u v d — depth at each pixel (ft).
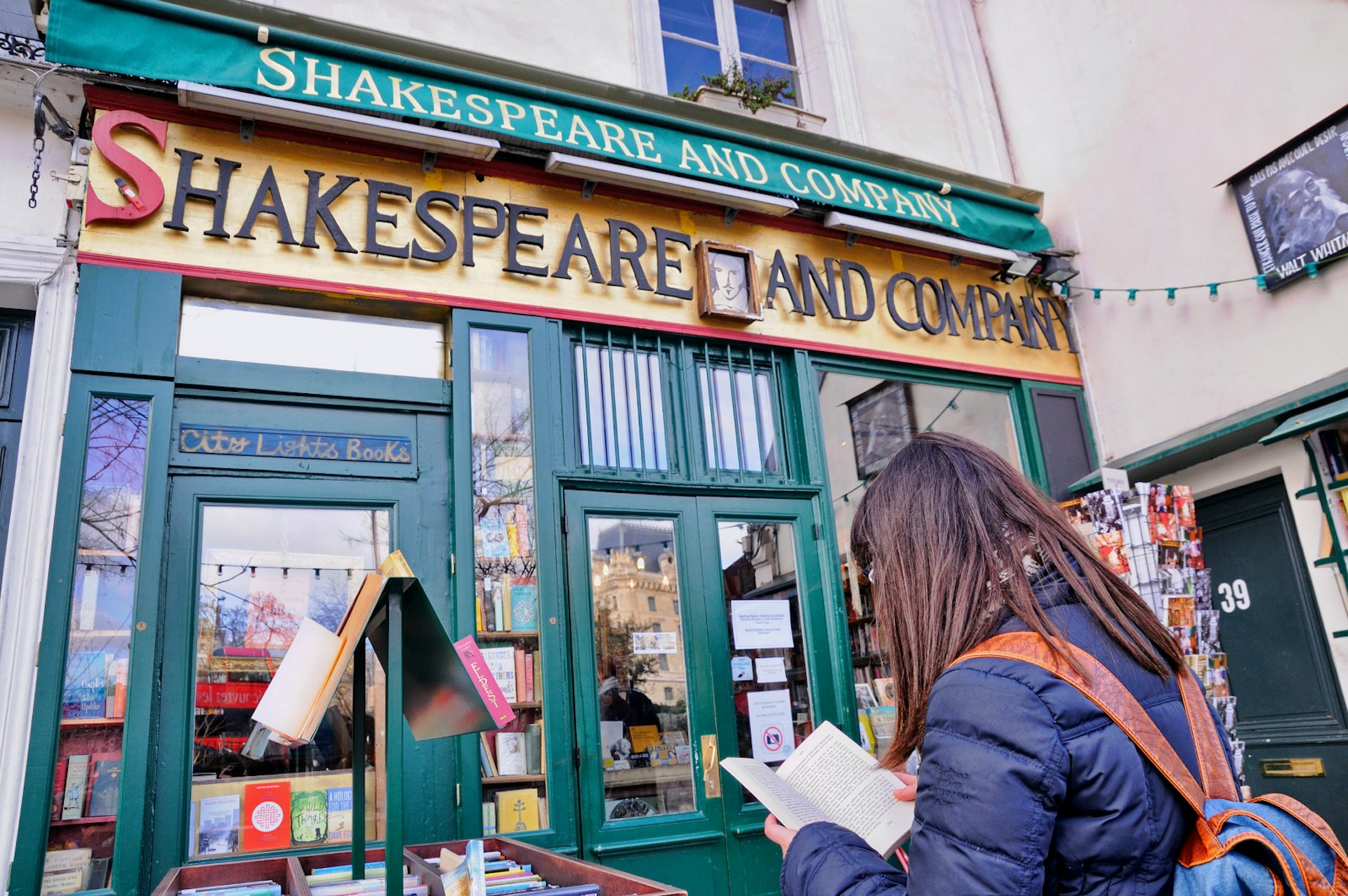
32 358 11.57
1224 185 17.10
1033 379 18.83
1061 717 3.41
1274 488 16.52
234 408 12.29
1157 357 18.10
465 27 15.67
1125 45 19.10
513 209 14.39
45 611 10.54
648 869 12.87
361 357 13.41
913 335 17.69
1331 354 15.29
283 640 11.80
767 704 14.42
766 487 15.43
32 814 9.96
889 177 17.66
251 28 12.48
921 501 4.24
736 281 16.01
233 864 7.07
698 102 17.79
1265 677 16.47
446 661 5.99
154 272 11.98
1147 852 3.33
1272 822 3.39
